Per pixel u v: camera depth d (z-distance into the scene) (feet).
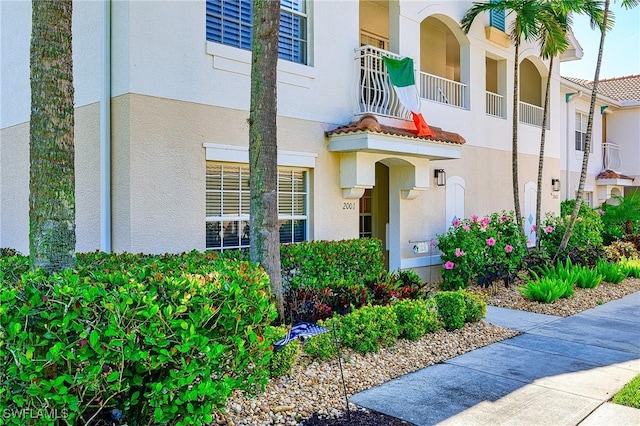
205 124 28.19
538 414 17.85
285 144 31.94
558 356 24.82
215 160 28.81
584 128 81.56
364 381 20.61
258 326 15.40
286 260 28.76
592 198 83.61
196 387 13.42
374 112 36.70
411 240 41.73
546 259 44.52
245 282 15.47
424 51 50.11
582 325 31.22
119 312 12.58
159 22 26.43
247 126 30.07
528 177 55.77
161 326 13.05
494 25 49.29
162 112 26.48
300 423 16.78
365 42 46.93
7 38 36.37
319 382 20.06
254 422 16.60
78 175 29.01
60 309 12.60
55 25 16.06
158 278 14.64
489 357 24.48
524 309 35.42
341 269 31.58
